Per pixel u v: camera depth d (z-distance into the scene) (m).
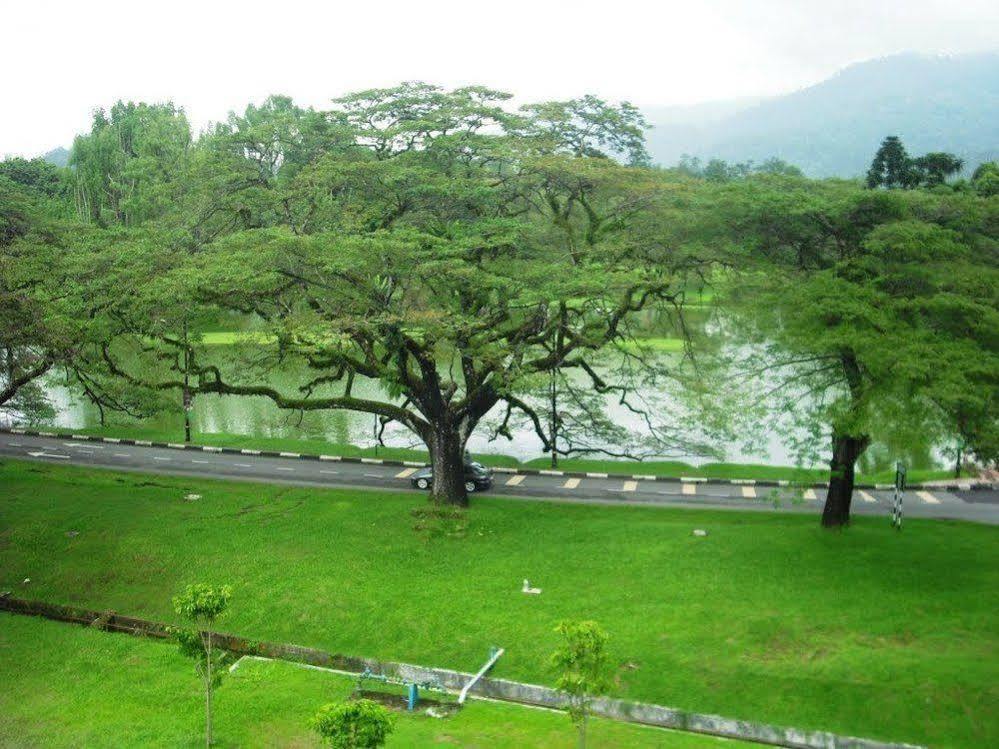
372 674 24.56
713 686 22.91
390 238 30.72
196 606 20.25
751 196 30.77
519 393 42.38
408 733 20.95
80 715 22.19
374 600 27.78
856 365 28.70
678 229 33.00
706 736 21.28
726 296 31.78
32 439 49.97
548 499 37.47
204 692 23.27
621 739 20.83
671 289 38.56
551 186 36.69
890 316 26.56
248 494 37.94
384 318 29.81
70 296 33.72
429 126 35.62
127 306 34.03
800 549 29.62
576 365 39.03
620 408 58.50
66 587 30.06
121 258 33.59
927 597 25.91
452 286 32.22
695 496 38.09
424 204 34.75
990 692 21.39
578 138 38.84
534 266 32.72
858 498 37.47
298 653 25.95
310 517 34.69
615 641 24.78
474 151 36.28
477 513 34.84
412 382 33.97
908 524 32.34
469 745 20.34
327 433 54.34
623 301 33.47
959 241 28.98
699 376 35.28
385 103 37.31
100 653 25.48
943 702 21.41
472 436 53.22
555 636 25.28
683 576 28.22
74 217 63.53
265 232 32.00
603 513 35.19
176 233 35.78
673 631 25.03
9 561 31.88
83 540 33.00
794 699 22.19
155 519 34.78
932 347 25.44
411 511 34.75
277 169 39.97
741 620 25.30
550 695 23.17
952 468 42.31
